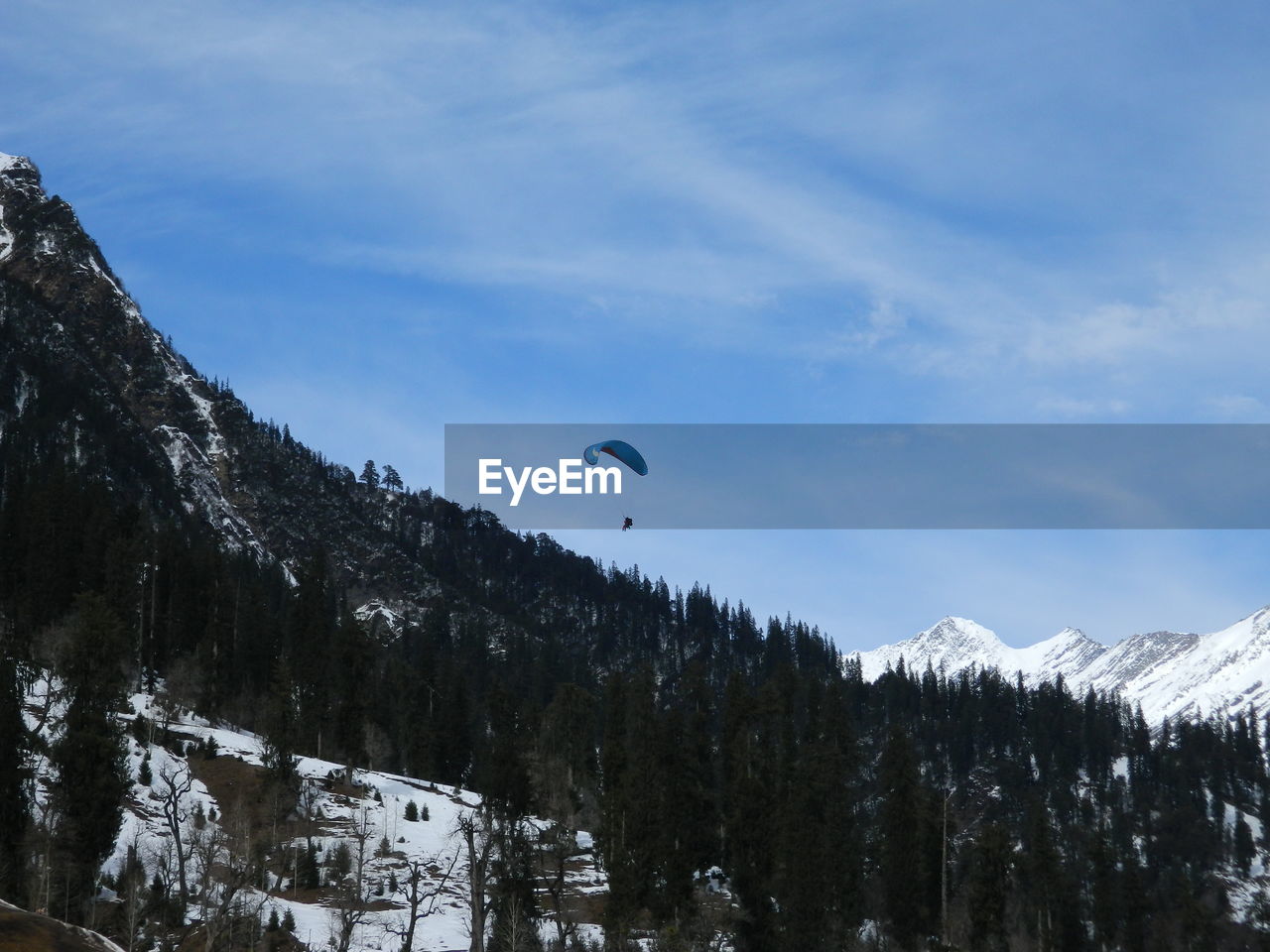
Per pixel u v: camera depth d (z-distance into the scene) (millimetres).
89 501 180750
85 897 72250
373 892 87625
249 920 69875
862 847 106688
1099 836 140000
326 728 135500
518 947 72938
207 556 167000
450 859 95000
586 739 138125
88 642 85000
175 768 102438
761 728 116188
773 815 98938
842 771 105438
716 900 94125
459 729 154625
